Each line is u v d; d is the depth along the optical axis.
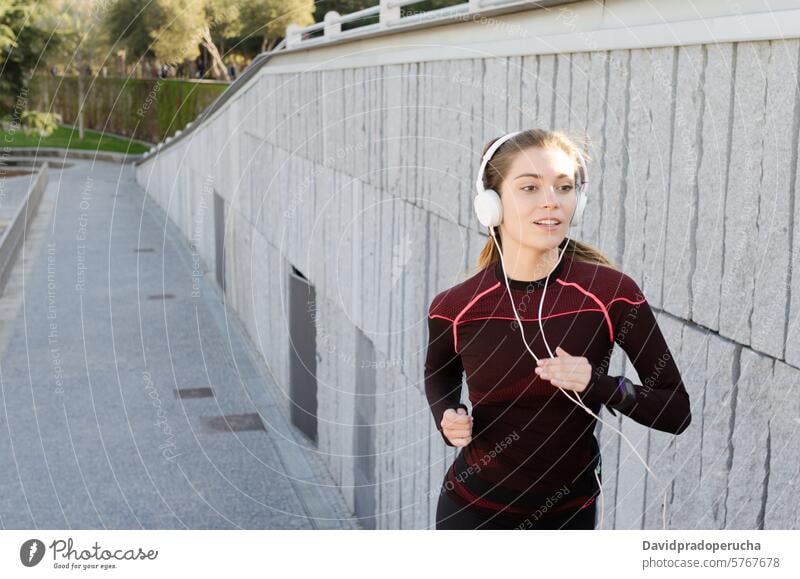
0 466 4.61
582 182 1.73
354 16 3.96
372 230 3.81
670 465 1.87
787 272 1.49
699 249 1.71
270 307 6.20
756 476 1.60
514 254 1.70
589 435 1.76
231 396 5.81
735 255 1.61
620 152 1.97
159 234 12.76
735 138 1.59
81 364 6.54
